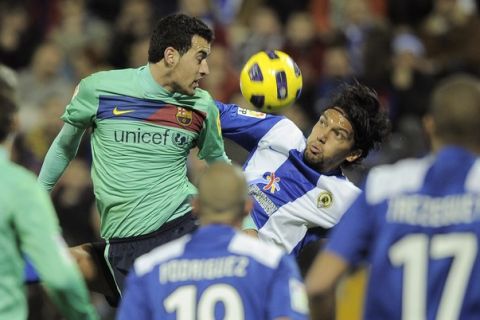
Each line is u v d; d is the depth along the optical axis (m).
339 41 45.75
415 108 42.12
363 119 23.58
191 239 16.23
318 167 23.91
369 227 16.14
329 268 16.20
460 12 46.19
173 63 21.62
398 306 15.62
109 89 21.78
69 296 16.34
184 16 21.83
